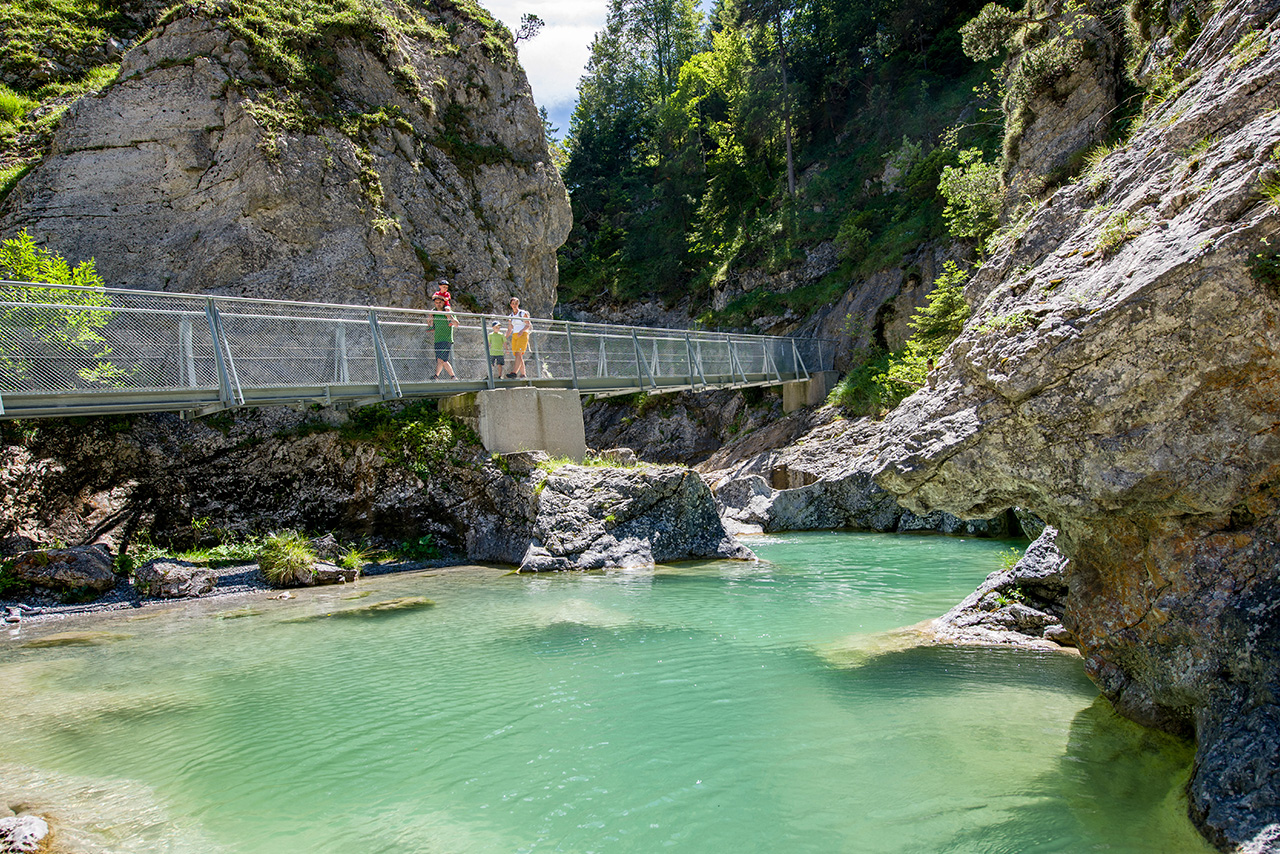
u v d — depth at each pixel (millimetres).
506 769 4703
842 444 22828
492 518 14766
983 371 4594
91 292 11250
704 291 43250
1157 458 3902
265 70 20766
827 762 4598
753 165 45156
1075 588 4809
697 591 10703
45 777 4867
